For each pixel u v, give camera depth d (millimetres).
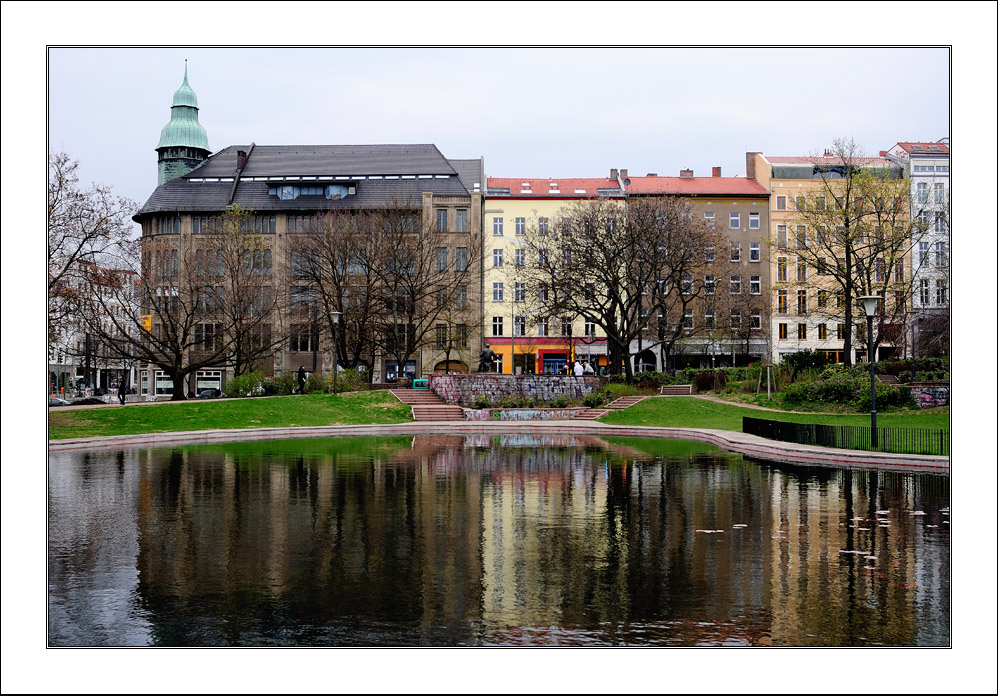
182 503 17797
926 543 13508
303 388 53031
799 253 56906
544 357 74938
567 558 12406
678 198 65250
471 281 70562
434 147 79500
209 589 10625
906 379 45844
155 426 39188
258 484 21047
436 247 63562
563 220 58281
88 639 8609
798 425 30766
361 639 8680
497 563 12055
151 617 9445
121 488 20250
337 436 40438
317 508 17141
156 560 12242
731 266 75812
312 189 75438
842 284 53281
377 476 22812
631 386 53125
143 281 50031
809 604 9938
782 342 75250
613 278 55250
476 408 51406
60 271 38312
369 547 13180
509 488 20328
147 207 75750
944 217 62844
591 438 39000
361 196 75250
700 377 54094
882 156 77125
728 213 76562
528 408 51375
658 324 61688
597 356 74750
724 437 34531
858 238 54094
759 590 10562
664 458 28438
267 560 12250
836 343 75000
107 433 37094
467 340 72188
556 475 23141
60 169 37781
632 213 56344
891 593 10438
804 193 75812
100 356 48719
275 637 8711
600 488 20312
